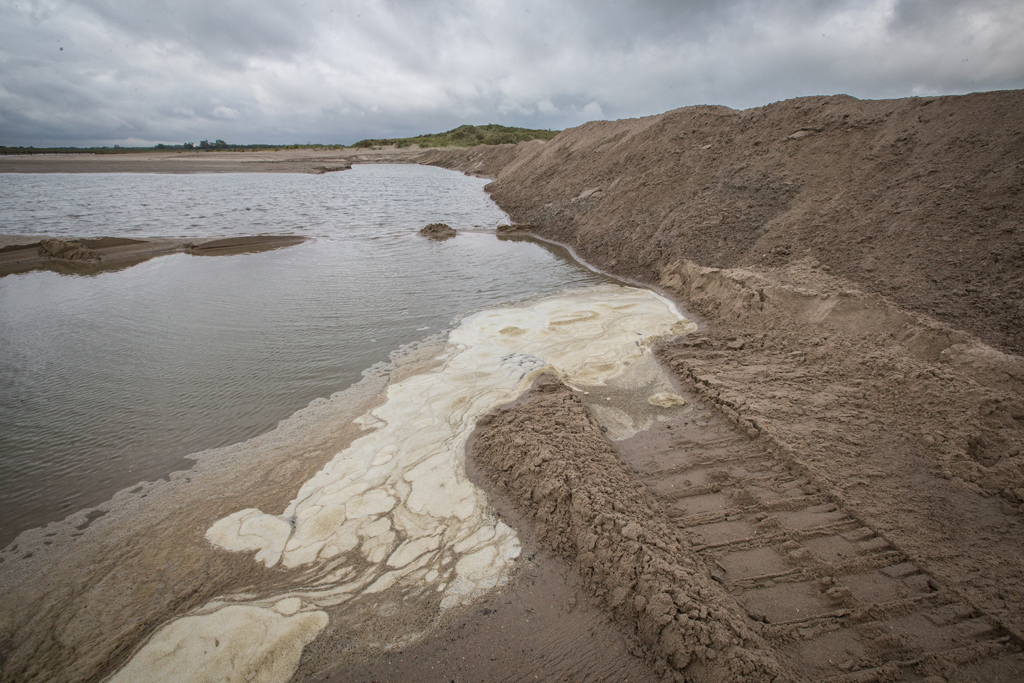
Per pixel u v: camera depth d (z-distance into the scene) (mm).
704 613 3869
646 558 4289
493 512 5215
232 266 14688
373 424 6727
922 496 5031
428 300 11539
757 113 16219
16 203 26312
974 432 5660
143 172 44812
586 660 3824
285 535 4973
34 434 6781
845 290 8391
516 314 10477
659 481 5598
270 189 32969
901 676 3578
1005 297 7770
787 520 4949
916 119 12094
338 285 12758
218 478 5840
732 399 6836
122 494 5672
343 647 3961
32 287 12922
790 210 12195
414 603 4293
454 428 6586
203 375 8211
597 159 21375
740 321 9305
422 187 34188
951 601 4059
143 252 16391
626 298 11359
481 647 3945
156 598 4395
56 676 3795
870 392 6695
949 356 6820
